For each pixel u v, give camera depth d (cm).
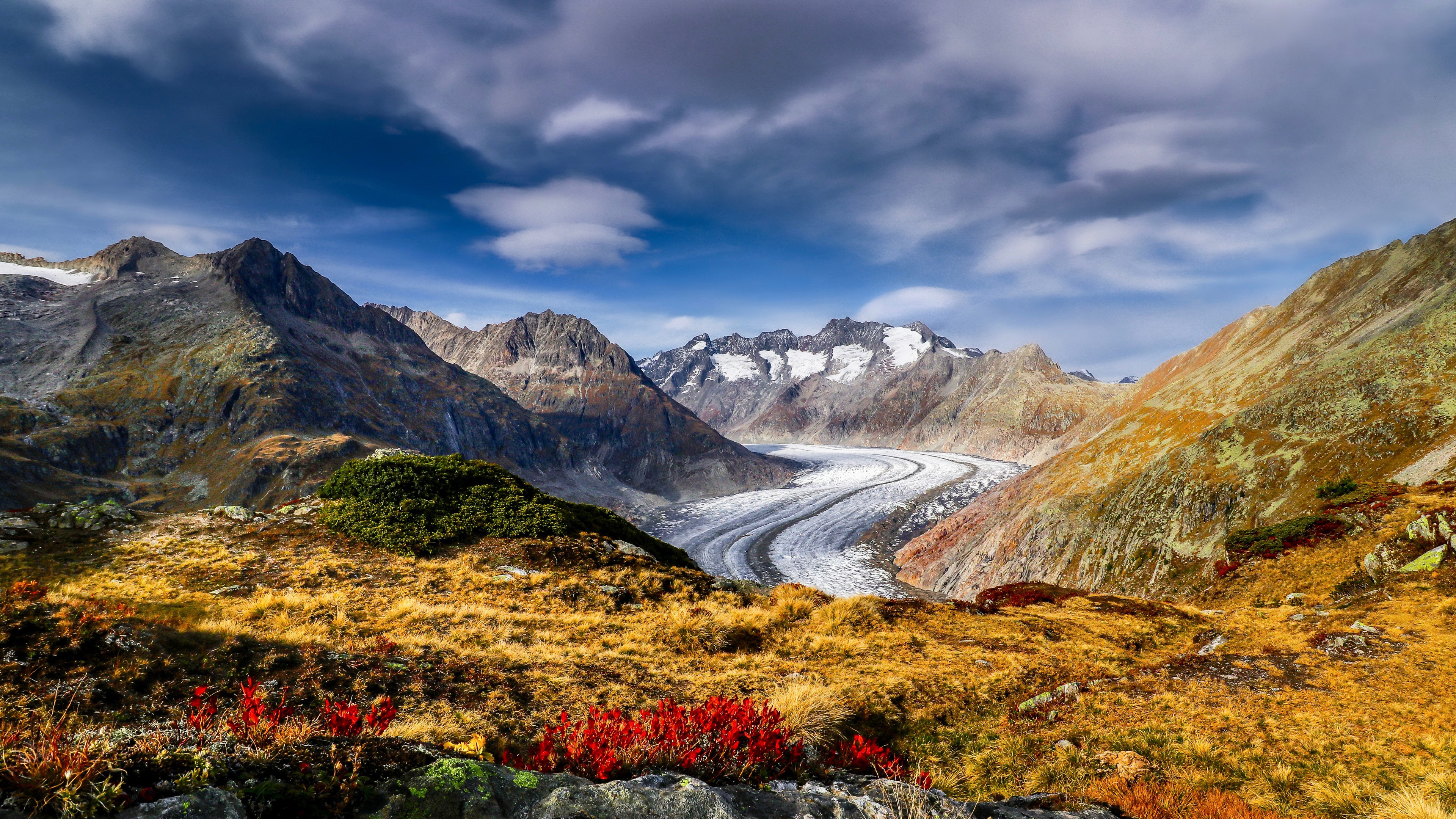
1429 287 9406
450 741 868
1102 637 2475
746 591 2588
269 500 17388
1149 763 1234
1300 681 1814
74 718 691
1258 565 4369
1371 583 3262
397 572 2158
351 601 1798
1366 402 7144
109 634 898
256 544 2303
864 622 2230
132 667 845
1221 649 2302
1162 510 8262
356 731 446
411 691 1058
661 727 554
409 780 367
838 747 826
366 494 2669
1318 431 7312
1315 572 3812
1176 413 12300
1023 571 9781
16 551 2027
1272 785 1180
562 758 510
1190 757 1308
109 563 2028
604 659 1479
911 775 604
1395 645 2088
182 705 805
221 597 1764
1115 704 1606
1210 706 1616
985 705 1570
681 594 2306
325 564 2152
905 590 11688
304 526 2505
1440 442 5753
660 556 3269
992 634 2291
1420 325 7738
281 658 1055
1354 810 1049
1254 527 6838
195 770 318
